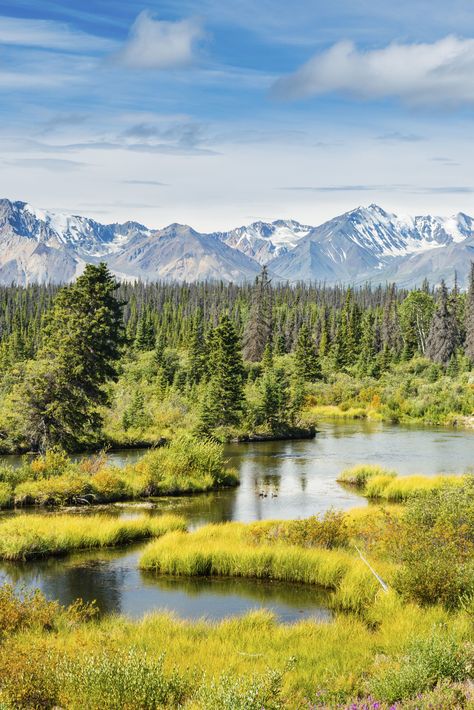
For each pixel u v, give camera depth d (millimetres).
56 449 46219
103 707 9734
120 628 14859
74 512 31594
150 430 60062
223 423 64500
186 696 10164
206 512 31812
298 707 9648
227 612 17500
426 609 15180
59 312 49500
